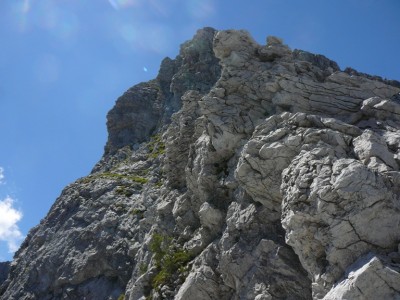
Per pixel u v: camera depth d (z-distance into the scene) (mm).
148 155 99500
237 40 40906
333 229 20078
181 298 29891
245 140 34438
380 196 19906
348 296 17484
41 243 81625
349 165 21422
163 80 133375
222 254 29031
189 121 51906
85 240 72375
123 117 126812
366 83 34500
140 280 39281
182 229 41531
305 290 24203
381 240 19219
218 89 38000
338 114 32469
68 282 68000
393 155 22703
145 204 69750
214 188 36000
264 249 26484
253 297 25625
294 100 33312
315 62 75375
